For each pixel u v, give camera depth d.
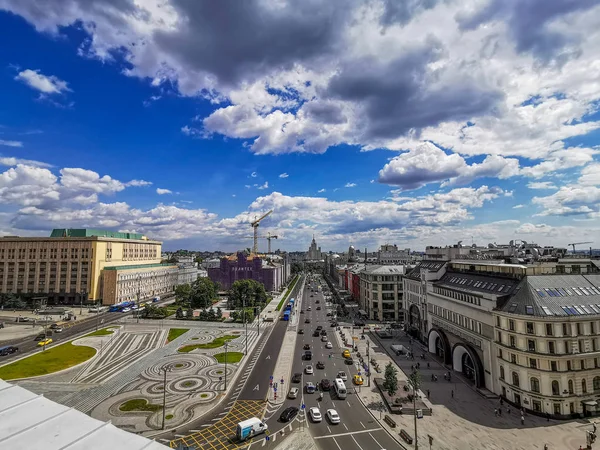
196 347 110.50
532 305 67.81
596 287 72.44
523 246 149.00
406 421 62.31
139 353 103.75
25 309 180.88
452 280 102.75
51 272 191.12
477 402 70.19
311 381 82.88
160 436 56.69
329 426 60.59
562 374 63.03
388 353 105.75
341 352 107.62
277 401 70.94
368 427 60.19
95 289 189.75
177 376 84.19
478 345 79.75
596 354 64.75
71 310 177.25
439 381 82.06
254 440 55.69
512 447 53.19
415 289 124.12
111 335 125.88
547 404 63.06
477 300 81.62
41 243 193.12
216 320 153.62
